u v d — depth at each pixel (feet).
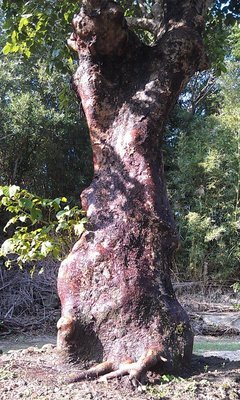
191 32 13.07
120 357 10.85
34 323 33.65
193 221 42.88
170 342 11.05
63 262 12.00
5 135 42.47
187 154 45.96
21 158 44.42
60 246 13.47
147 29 15.11
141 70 13.10
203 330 32.86
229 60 52.42
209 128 48.06
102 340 11.15
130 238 11.67
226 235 43.68
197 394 9.77
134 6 19.70
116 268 11.46
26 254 12.42
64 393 9.71
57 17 18.71
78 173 45.14
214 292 41.04
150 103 12.60
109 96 12.96
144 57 13.23
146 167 12.21
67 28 19.10
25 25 17.75
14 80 43.83
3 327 32.73
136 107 12.64
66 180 45.55
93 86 12.91
